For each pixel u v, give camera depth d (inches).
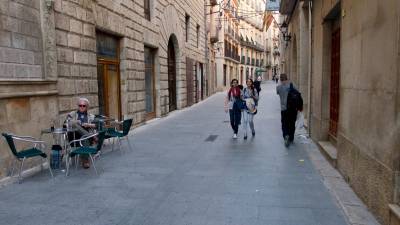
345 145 224.2
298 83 541.3
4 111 228.1
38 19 263.0
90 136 250.2
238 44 1841.8
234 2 1612.9
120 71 440.5
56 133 258.2
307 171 248.7
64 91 295.9
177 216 172.2
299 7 518.6
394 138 144.6
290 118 343.3
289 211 176.9
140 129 459.2
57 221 167.9
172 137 396.5
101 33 390.0
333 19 313.0
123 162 279.9
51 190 211.9
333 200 191.8
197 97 931.3
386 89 153.4
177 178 234.4
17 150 239.6
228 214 173.8
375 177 165.2
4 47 228.8
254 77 2272.4
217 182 224.7
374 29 170.2
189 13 832.3
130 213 176.6
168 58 690.8
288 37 756.6
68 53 303.0
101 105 390.0
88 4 338.6
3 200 195.5
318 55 343.9
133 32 463.5
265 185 217.9
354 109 203.2
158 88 589.0
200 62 995.3
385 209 151.9
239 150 321.1
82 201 193.3
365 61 183.5
